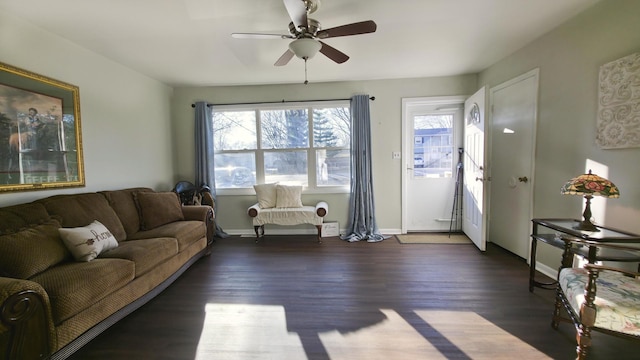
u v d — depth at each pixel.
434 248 3.51
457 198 4.19
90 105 2.85
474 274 2.72
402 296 2.33
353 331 1.88
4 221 1.87
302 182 4.37
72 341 1.59
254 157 4.40
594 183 1.85
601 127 2.10
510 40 2.76
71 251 1.95
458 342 1.75
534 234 2.31
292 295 2.39
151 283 2.24
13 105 2.15
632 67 1.87
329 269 2.93
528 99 2.86
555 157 2.55
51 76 2.45
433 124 4.20
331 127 4.28
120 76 3.26
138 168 3.56
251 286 2.57
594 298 1.42
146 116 3.71
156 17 2.20
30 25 2.27
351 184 4.14
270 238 4.16
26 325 1.34
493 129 3.47
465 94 3.95
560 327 1.88
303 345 1.75
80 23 2.29
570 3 2.10
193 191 4.04
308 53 2.14
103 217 2.50
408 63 3.39
